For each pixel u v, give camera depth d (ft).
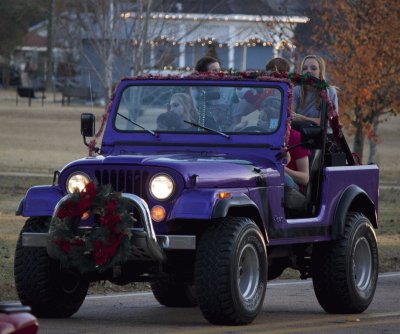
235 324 70.59
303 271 82.79
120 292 92.32
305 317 78.07
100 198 69.31
